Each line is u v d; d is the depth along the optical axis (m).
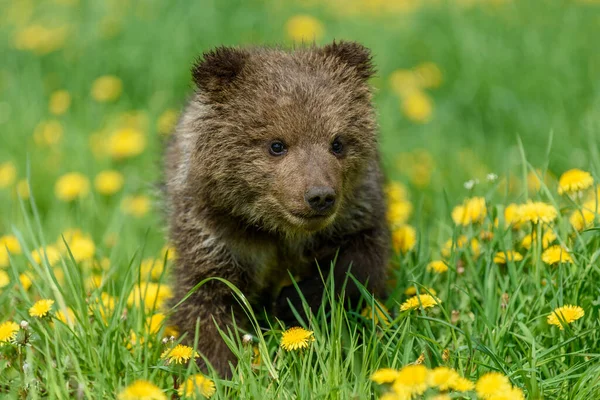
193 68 10.17
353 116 10.05
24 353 9.20
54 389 8.23
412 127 17.39
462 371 8.15
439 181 14.72
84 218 13.58
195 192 10.30
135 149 15.62
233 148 9.89
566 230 10.20
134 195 14.83
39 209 14.34
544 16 19.27
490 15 19.50
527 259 10.17
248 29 18.95
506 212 10.93
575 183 10.61
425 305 9.22
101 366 8.73
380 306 9.44
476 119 17.19
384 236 10.74
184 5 19.14
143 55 18.36
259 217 10.03
